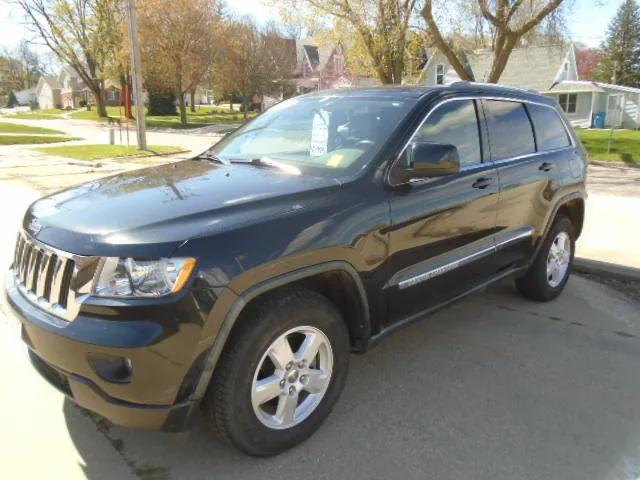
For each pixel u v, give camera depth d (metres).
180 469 2.66
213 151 4.07
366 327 3.06
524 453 2.86
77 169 14.84
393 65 23.42
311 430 2.88
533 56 39.78
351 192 2.95
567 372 3.75
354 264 2.89
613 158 21.20
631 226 8.16
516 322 4.61
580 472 2.73
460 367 3.78
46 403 3.17
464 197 3.60
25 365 3.59
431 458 2.80
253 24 50.84
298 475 2.64
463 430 3.04
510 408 3.28
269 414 2.76
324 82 49.16
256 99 57.19
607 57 69.06
